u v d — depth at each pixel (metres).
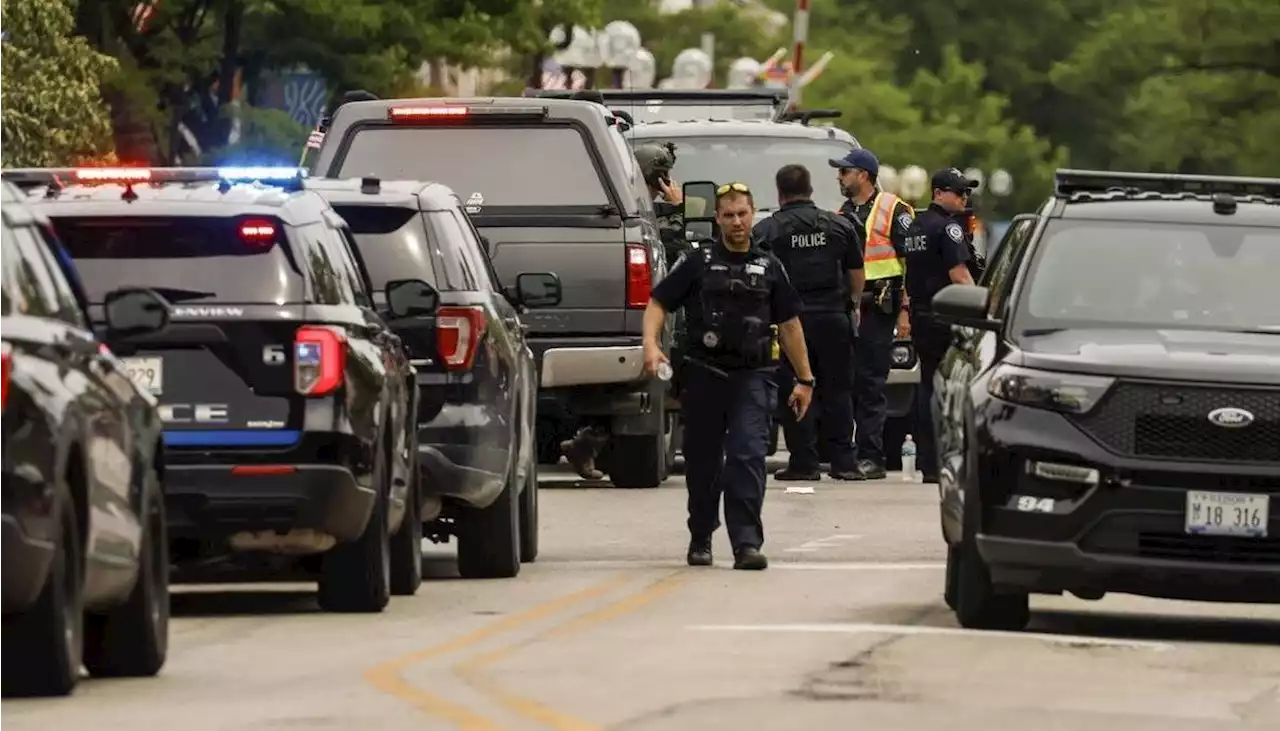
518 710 33.66
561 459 91.00
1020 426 42.69
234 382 43.94
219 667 38.69
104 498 35.72
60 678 34.53
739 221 54.62
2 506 32.59
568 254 72.06
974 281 79.56
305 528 44.09
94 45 141.00
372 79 151.12
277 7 146.88
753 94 106.19
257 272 44.28
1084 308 45.84
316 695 35.28
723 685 36.16
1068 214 47.41
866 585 51.31
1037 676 37.66
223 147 152.12
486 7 154.38
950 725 32.50
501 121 71.81
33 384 33.28
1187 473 42.03
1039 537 42.38
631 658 39.41
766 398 55.09
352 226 53.53
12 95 110.75
